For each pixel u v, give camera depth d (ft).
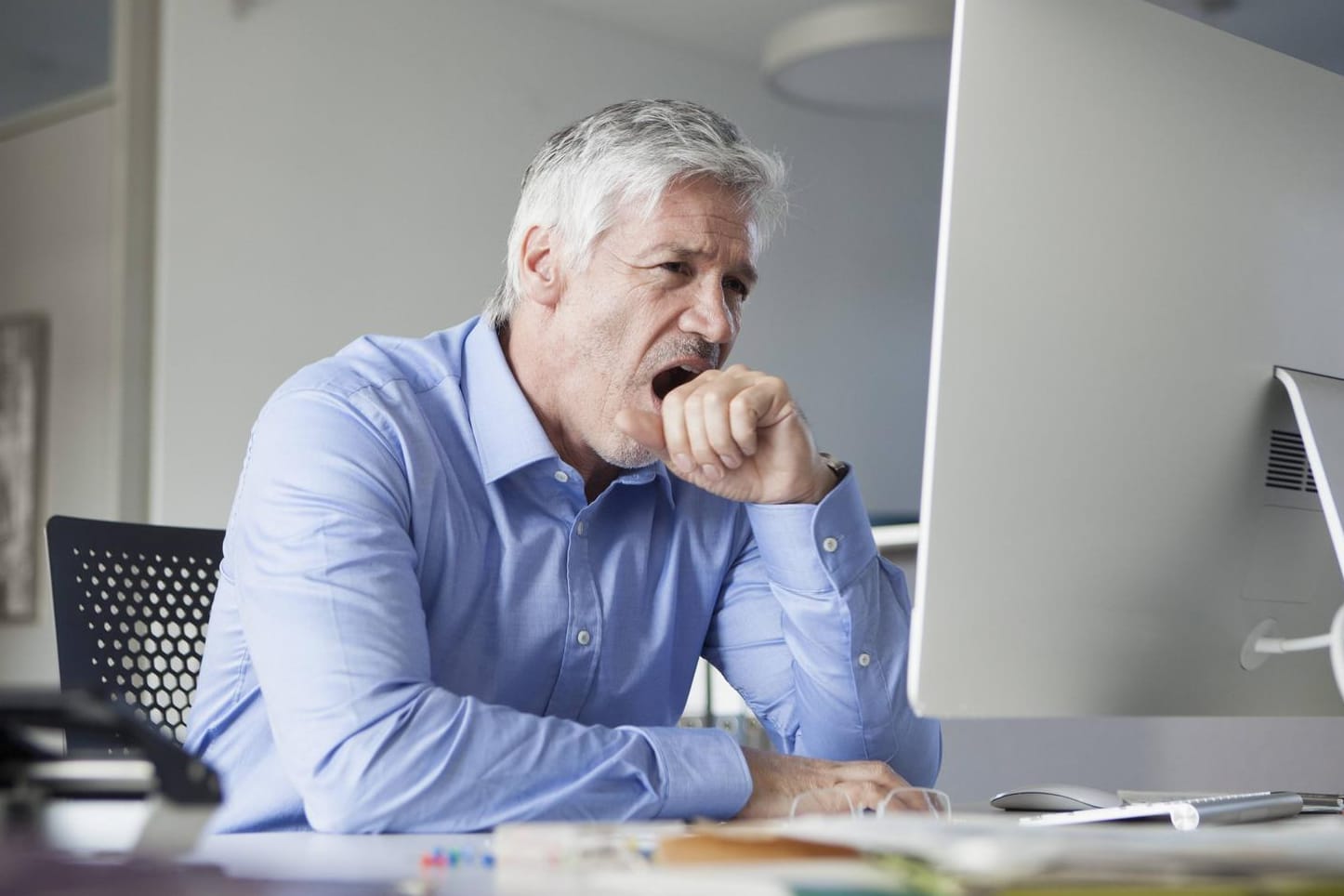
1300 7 11.55
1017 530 2.53
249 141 12.64
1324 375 2.98
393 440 3.86
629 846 1.98
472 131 14.19
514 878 1.85
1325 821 3.08
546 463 4.13
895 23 13.42
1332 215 3.00
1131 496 2.68
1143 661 2.72
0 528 12.37
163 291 12.09
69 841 1.89
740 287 4.37
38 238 12.70
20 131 12.93
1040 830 2.12
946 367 2.46
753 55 16.35
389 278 13.44
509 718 3.10
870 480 17.37
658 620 4.38
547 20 14.92
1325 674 3.06
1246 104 2.87
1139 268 2.68
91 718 1.87
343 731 3.09
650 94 15.78
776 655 4.50
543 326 4.32
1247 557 2.88
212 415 12.26
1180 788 6.41
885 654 3.89
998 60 2.53
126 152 12.11
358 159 13.33
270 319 12.65
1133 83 2.70
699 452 3.59
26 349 12.59
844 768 3.28
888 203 17.66
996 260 2.51
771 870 1.67
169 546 4.70
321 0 13.17
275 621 3.38
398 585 3.48
